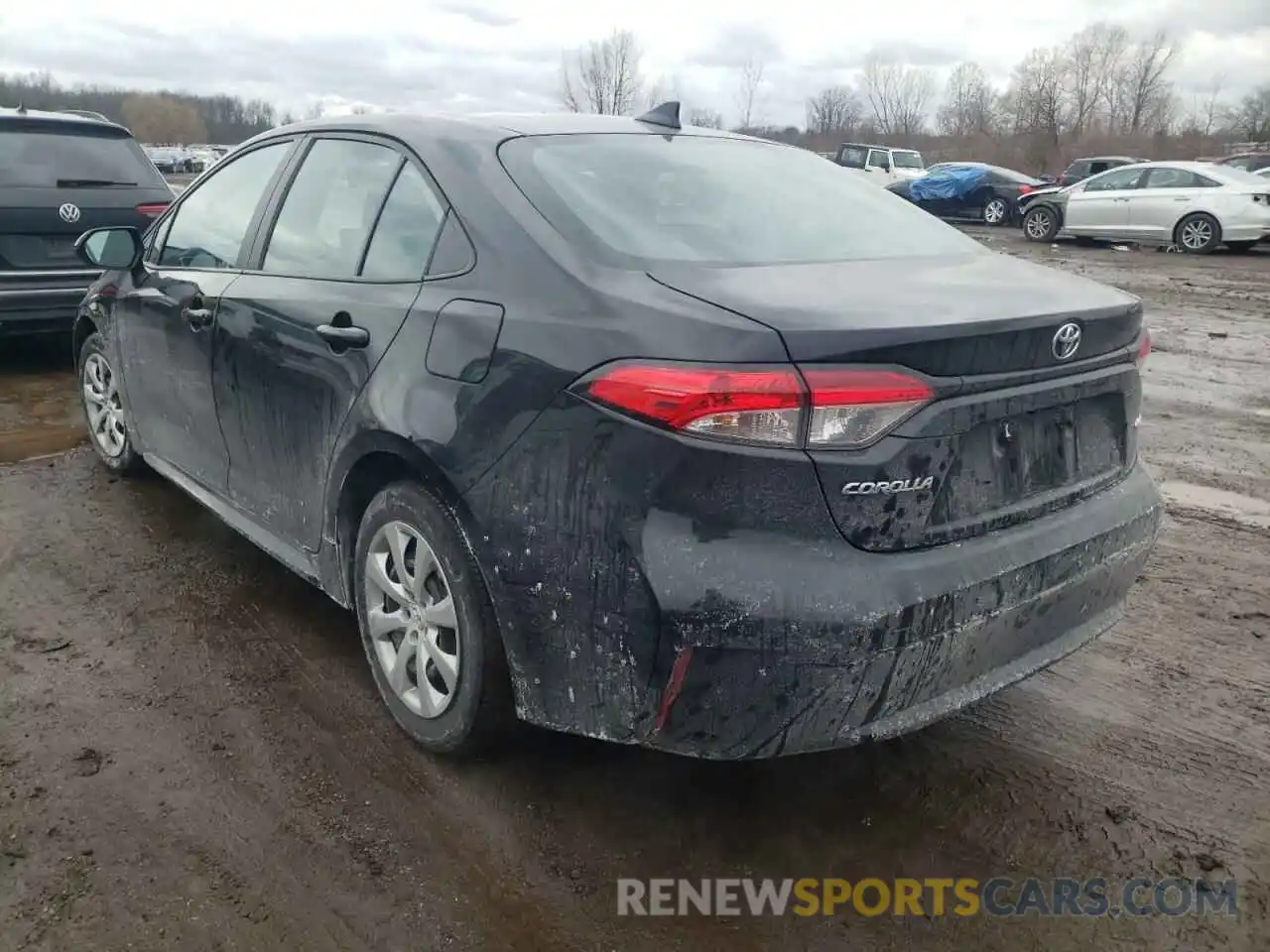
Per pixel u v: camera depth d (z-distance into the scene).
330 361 3.03
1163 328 10.26
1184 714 3.27
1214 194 16.94
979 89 60.34
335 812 2.69
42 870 2.46
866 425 2.18
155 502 4.80
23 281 6.73
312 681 3.32
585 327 2.37
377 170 3.21
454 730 2.80
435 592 2.82
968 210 23.97
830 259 2.79
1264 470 5.73
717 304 2.29
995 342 2.33
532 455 2.40
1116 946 2.34
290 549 3.48
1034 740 3.12
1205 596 4.11
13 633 3.56
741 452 2.15
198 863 2.50
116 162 7.29
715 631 2.17
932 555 2.30
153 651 3.48
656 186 2.98
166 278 4.14
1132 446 2.91
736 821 2.71
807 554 2.18
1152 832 2.71
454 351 2.62
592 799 2.77
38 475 5.15
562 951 2.28
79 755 2.89
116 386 4.75
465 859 2.54
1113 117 58.28
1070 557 2.57
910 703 2.34
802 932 2.36
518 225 2.68
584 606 2.33
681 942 2.32
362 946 2.27
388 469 2.94
